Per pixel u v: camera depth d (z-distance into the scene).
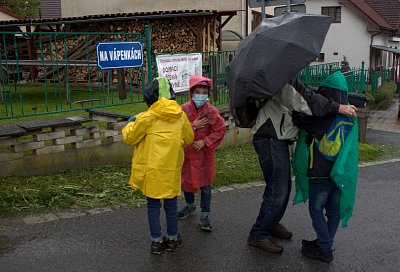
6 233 4.09
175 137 3.67
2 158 5.15
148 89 3.71
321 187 3.68
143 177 3.67
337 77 3.64
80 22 14.33
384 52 31.08
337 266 3.67
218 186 5.84
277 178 3.74
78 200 4.91
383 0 31.89
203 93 4.15
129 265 3.58
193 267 3.59
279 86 3.36
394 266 3.68
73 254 3.73
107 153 6.12
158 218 3.77
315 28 3.53
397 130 13.17
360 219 4.78
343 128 3.58
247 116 3.79
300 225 4.55
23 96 12.22
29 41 15.81
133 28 14.57
